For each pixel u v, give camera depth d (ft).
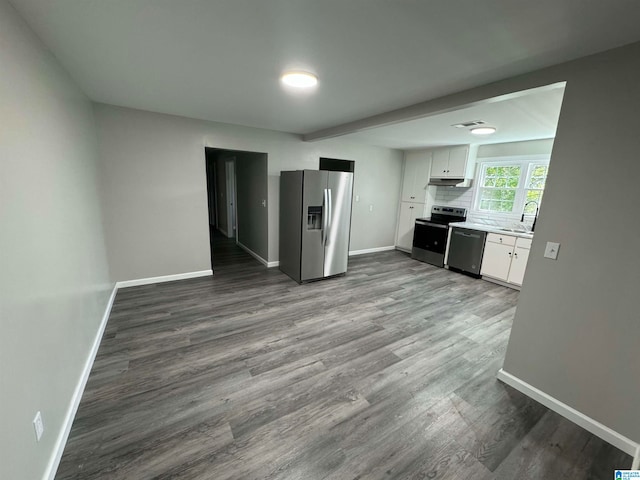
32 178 4.62
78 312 6.54
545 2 3.84
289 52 5.72
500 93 6.67
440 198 19.26
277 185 15.28
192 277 13.85
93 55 5.98
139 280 12.53
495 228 15.08
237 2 4.12
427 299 12.21
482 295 12.78
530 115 9.37
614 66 4.95
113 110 10.66
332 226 13.91
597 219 5.35
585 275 5.59
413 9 4.16
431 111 8.42
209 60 6.18
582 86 5.36
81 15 4.49
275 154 14.87
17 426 3.65
